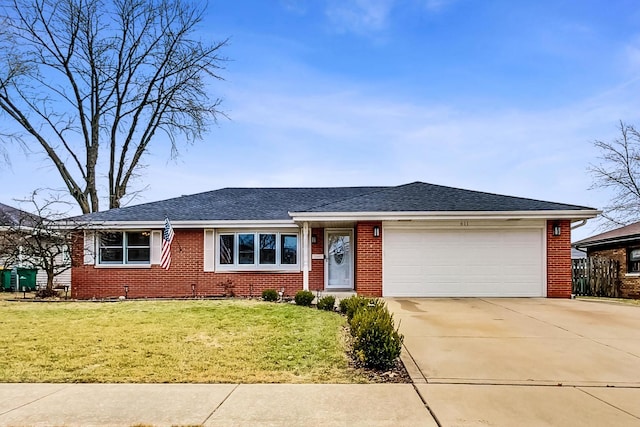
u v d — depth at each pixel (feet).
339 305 37.65
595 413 15.42
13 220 67.31
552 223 48.96
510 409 15.79
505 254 49.11
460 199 52.03
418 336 27.40
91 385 18.76
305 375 20.04
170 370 20.75
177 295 54.13
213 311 36.50
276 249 54.85
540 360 22.12
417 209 48.37
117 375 20.04
